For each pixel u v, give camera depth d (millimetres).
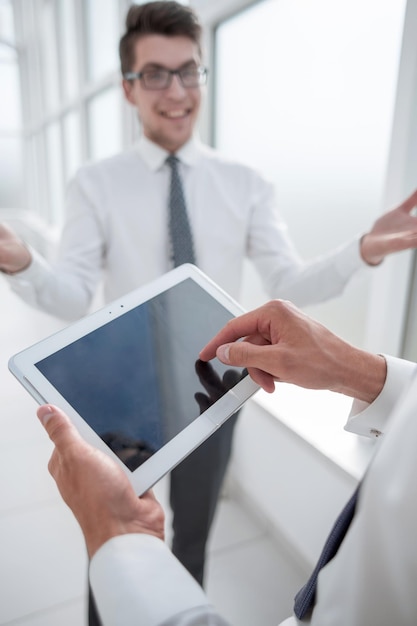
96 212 1051
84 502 333
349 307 1212
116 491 337
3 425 1835
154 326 596
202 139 1688
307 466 1146
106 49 2471
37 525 1354
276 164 1423
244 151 1565
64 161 3826
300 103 1274
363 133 1086
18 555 1250
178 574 311
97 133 2857
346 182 1162
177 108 990
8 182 5816
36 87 4574
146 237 1062
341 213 1193
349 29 1079
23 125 5602
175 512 1097
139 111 1040
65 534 1327
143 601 287
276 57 1341
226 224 1078
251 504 1456
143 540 324
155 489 1513
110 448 456
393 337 1060
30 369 501
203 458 1048
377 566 261
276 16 1313
